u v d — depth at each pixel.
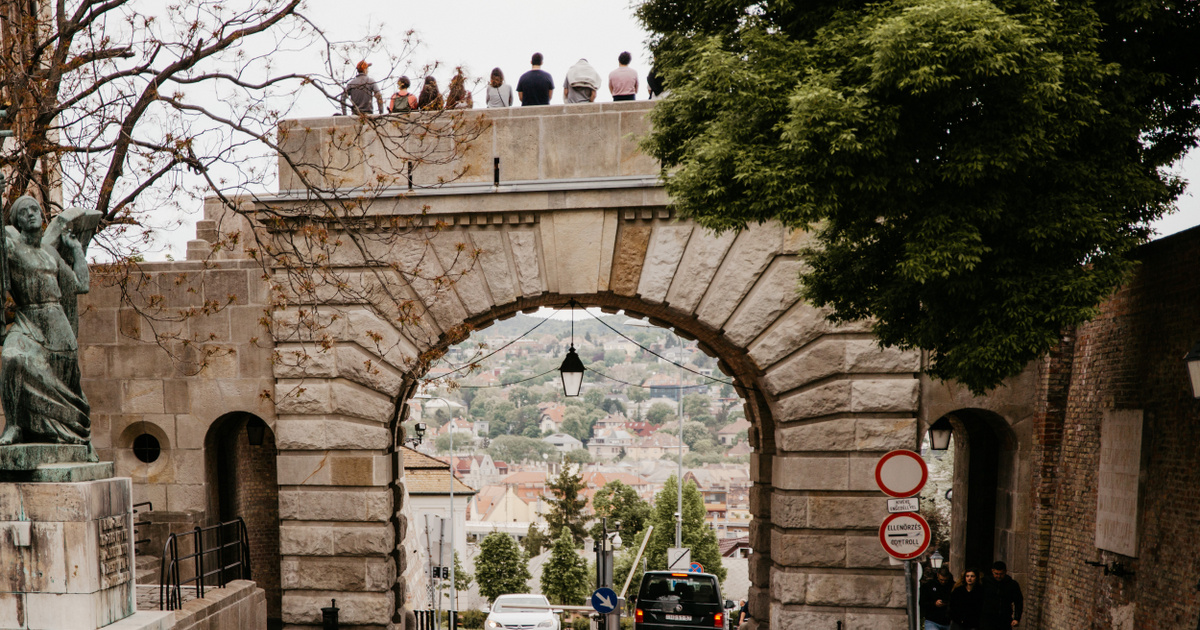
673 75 11.33
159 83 13.73
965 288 9.95
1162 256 12.29
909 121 9.62
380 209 15.11
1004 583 13.71
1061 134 9.45
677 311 15.13
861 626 14.89
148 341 16.11
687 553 33.00
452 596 34.16
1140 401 12.66
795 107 9.39
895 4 9.59
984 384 10.08
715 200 10.21
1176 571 11.30
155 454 16.52
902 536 10.80
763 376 15.14
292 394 15.42
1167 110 11.30
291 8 13.74
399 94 15.92
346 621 15.34
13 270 9.73
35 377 9.70
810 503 15.05
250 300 15.94
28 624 9.46
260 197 15.31
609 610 19.95
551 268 15.13
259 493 18.94
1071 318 9.48
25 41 14.22
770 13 10.94
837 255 11.68
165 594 12.68
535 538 98.00
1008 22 8.91
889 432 14.92
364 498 15.39
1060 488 14.99
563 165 15.05
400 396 15.84
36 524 9.43
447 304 15.25
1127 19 9.82
